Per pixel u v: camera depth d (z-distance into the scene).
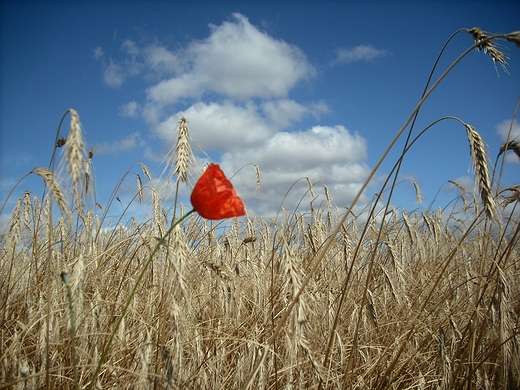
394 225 1.21
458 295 0.96
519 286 0.88
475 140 0.54
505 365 0.63
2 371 0.55
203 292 0.88
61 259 0.80
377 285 0.98
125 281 0.83
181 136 0.55
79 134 0.38
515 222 0.83
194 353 0.64
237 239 1.16
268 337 0.72
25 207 0.90
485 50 0.57
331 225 1.31
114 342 0.66
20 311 0.73
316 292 0.84
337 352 0.77
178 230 0.52
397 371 0.74
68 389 0.58
